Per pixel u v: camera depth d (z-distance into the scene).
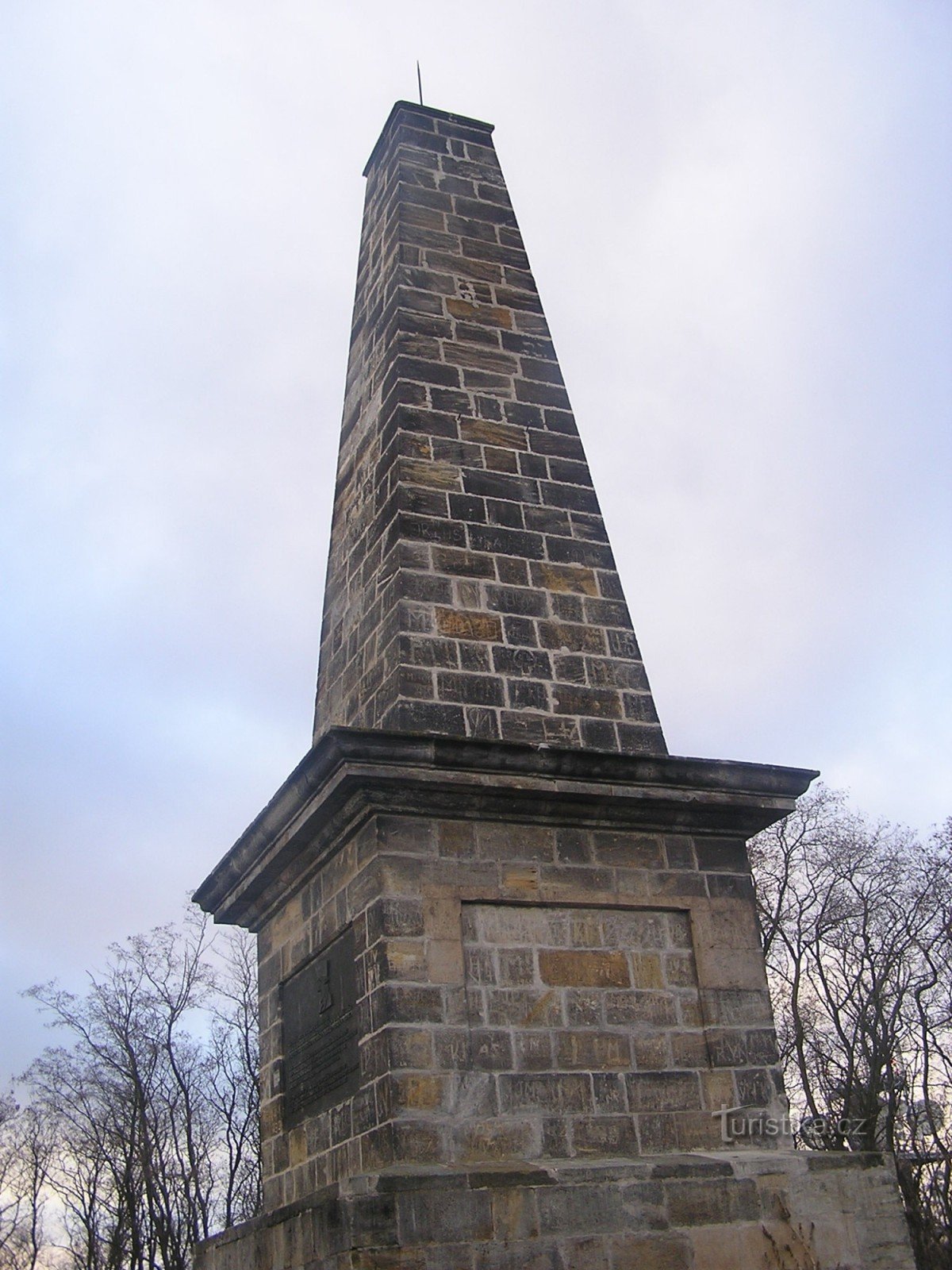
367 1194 9.57
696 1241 10.34
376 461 15.02
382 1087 10.62
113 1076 43.22
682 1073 11.54
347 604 14.91
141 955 43.66
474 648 13.24
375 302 16.61
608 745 13.30
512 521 14.29
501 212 17.31
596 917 11.93
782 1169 10.93
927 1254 29.92
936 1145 33.03
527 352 15.86
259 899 13.99
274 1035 13.40
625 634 14.09
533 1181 10.02
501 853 11.80
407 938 11.07
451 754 11.52
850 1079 32.06
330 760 11.34
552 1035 11.22
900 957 34.25
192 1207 38.88
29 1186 49.84
